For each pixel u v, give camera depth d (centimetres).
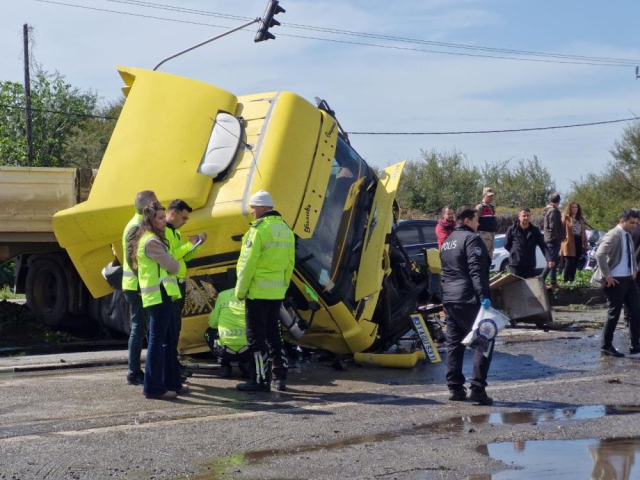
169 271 738
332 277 871
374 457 565
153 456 562
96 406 719
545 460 562
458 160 4456
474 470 537
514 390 818
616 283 1039
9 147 3666
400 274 1044
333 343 937
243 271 762
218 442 600
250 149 839
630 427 661
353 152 972
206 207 816
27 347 1141
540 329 1298
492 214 1435
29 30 3450
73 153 3784
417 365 971
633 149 4184
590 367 965
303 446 593
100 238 833
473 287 754
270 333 800
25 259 1350
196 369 916
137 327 809
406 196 4325
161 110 873
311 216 846
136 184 829
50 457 557
